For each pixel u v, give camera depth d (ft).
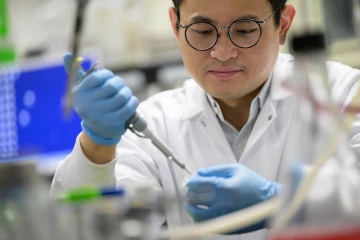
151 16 10.05
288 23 4.95
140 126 4.25
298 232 2.19
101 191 2.80
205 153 5.33
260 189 3.64
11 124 8.71
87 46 9.73
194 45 4.58
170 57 8.65
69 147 8.21
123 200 2.70
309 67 2.30
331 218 2.21
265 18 4.52
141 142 5.42
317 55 2.29
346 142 2.35
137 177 5.04
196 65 4.67
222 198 3.58
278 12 4.70
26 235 2.45
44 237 2.46
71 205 2.55
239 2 4.36
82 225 2.50
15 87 8.71
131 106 4.20
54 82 8.38
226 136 5.48
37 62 8.57
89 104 4.18
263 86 5.29
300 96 2.34
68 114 4.08
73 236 2.48
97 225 2.53
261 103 5.32
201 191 3.61
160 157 5.33
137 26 10.01
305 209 2.23
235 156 5.34
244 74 4.63
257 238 4.13
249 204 3.57
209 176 3.82
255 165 5.15
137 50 9.95
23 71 8.63
